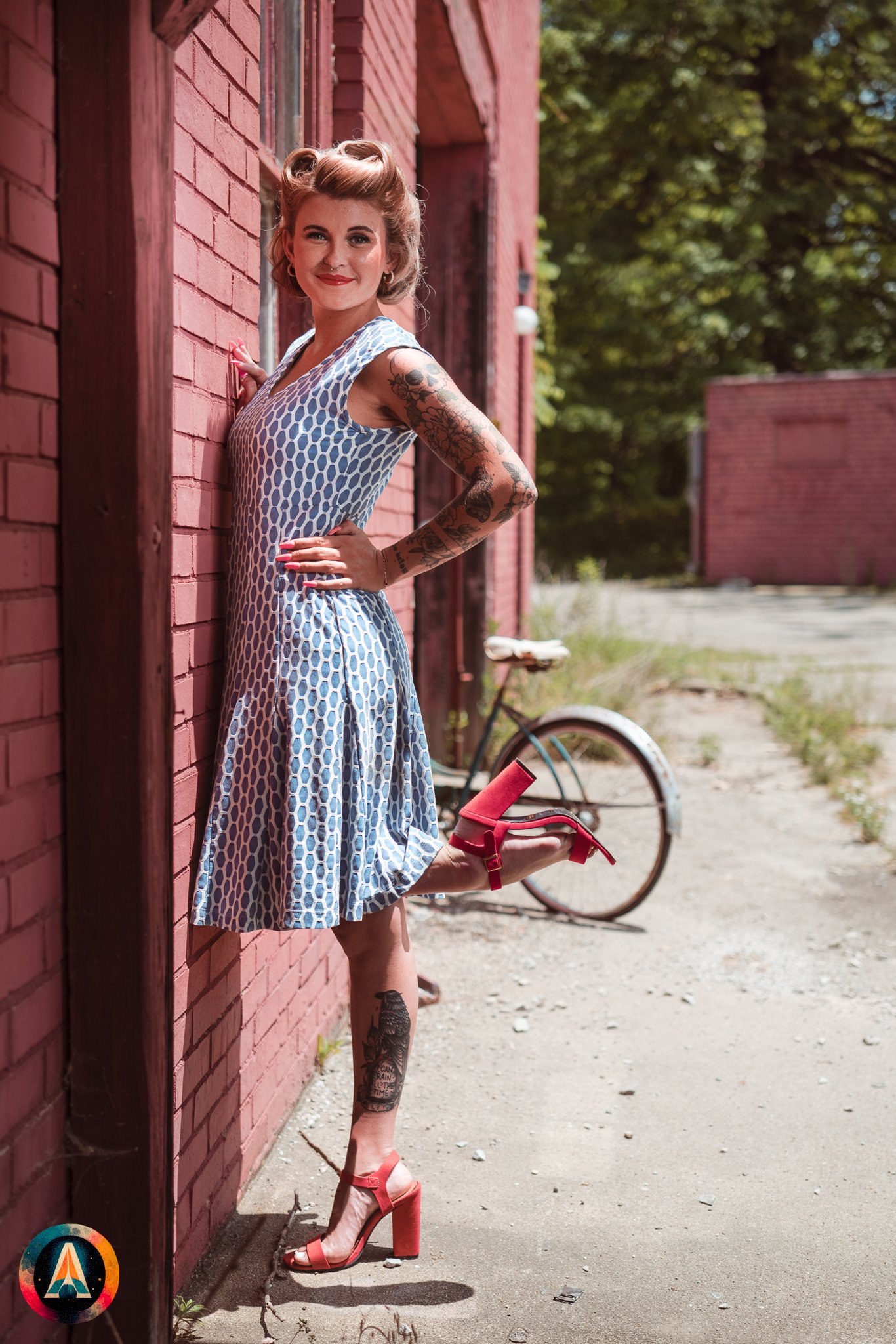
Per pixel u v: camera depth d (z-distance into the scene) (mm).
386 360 2045
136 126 1529
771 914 4422
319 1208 2459
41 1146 1588
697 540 24891
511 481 2035
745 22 24891
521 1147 2744
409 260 2234
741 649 12836
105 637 1594
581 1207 2488
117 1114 1653
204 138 2084
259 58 2502
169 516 1671
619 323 28375
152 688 1625
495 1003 3588
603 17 24906
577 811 4434
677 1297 2178
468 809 2320
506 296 7109
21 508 1478
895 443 22234
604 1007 3578
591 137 26062
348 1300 2145
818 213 26250
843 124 26797
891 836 5496
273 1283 2184
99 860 1623
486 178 6145
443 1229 2395
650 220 28375
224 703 2125
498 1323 2092
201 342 2076
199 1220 2209
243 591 2098
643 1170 2645
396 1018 2250
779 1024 3459
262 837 2035
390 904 2121
